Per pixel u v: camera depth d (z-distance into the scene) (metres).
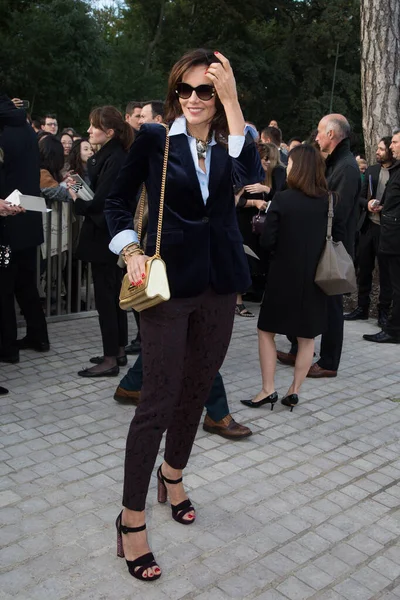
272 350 4.29
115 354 4.79
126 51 31.38
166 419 2.50
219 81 2.32
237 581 2.58
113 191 2.54
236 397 4.56
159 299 2.31
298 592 2.54
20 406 4.20
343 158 4.72
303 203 4.04
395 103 7.91
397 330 6.14
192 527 2.93
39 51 25.28
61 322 6.18
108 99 28.23
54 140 6.14
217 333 2.60
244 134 2.44
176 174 2.39
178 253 2.43
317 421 4.22
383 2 7.70
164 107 2.53
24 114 4.71
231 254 2.55
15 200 4.25
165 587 2.52
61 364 5.02
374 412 4.43
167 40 34.97
